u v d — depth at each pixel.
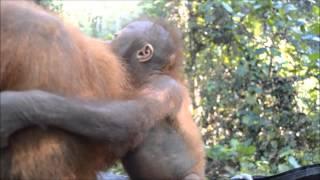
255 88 2.83
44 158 1.38
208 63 3.01
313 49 2.79
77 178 1.44
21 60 1.35
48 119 1.36
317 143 2.76
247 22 2.88
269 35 2.85
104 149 1.48
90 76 1.44
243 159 2.64
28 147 1.38
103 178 1.68
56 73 1.37
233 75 2.93
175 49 1.75
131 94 1.54
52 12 1.45
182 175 1.65
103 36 4.07
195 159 1.67
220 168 2.67
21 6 1.38
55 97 1.36
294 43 2.76
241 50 2.90
